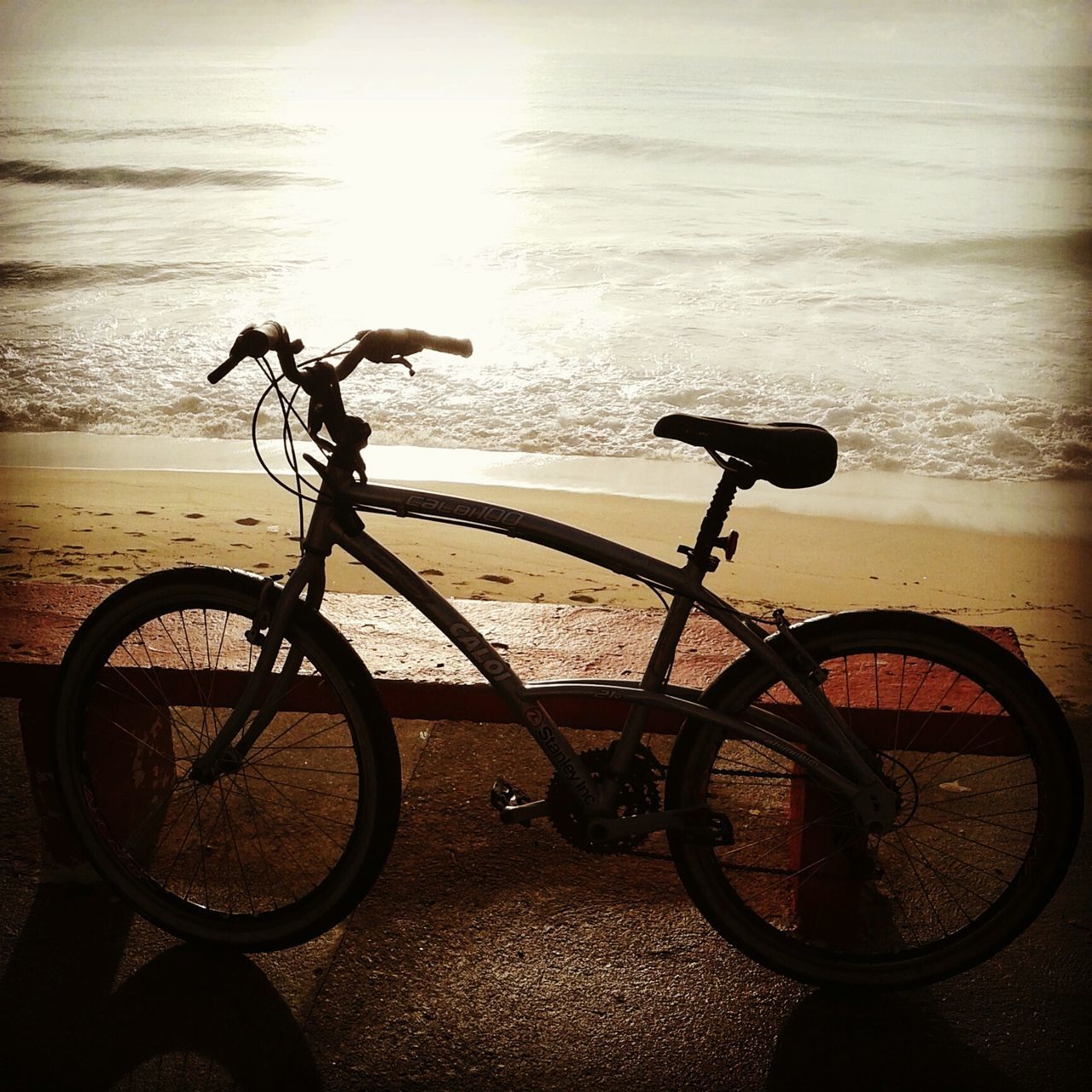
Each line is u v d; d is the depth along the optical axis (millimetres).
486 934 2457
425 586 2104
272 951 2357
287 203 20422
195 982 2307
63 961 2365
